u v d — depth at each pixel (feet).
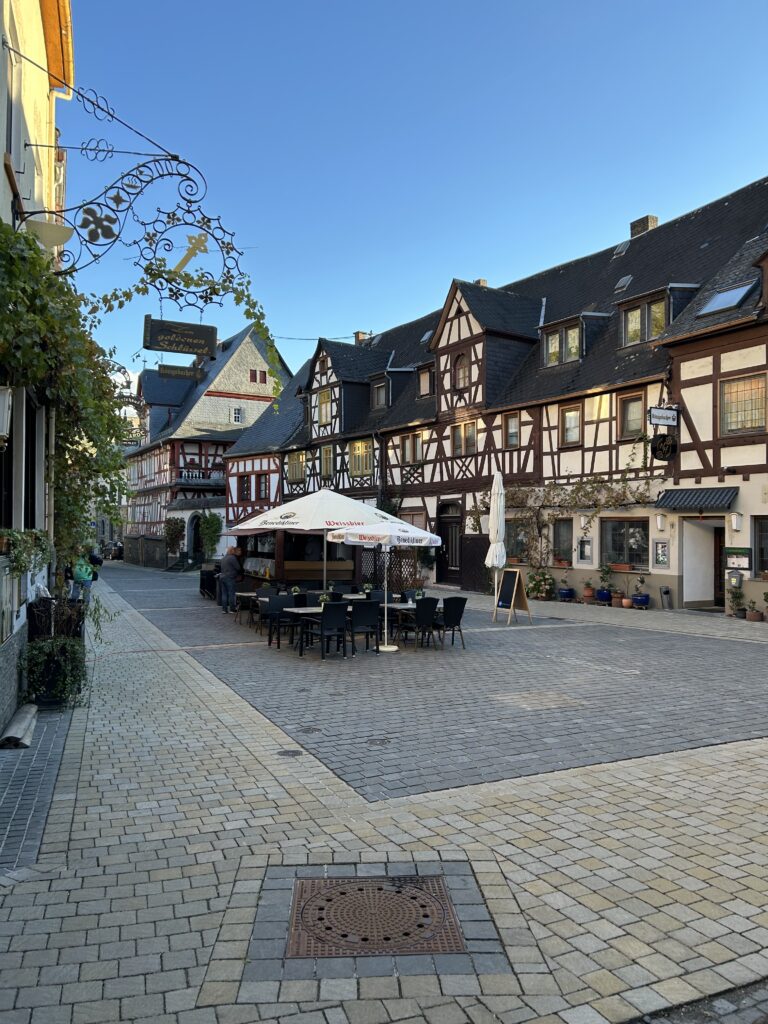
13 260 15.44
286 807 16.39
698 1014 9.34
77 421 27.55
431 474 86.63
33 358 17.29
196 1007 9.32
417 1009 9.31
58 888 12.42
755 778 18.56
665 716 25.07
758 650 39.63
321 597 45.91
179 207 19.93
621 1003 9.49
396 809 16.31
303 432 114.42
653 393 60.29
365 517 44.37
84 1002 9.38
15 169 24.00
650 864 13.48
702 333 54.24
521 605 51.24
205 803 16.61
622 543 63.67
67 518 29.58
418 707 26.40
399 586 71.82
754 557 52.49
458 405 81.41
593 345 69.82
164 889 12.42
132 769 19.07
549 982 9.90
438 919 11.47
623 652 38.93
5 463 22.16
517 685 30.35
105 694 28.40
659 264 71.46
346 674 32.83
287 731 23.06
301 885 12.59
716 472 54.54
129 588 87.97
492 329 77.20
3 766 19.22
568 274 86.43
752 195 67.31
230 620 53.72
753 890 12.50
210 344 21.95
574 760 20.08
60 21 34.30
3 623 20.79
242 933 11.02
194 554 135.23
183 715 25.11
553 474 70.13
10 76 23.06
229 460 129.80
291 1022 9.04
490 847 14.23
